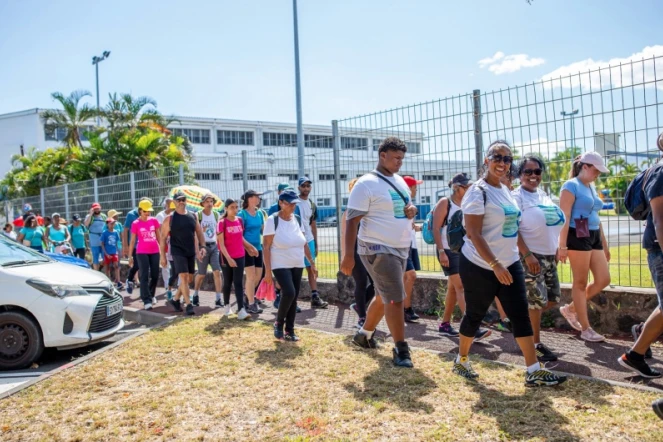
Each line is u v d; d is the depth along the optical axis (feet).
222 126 157.38
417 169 26.37
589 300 21.50
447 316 22.54
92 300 24.14
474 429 12.95
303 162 32.68
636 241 27.12
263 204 37.50
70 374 19.24
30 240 45.62
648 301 20.17
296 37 60.95
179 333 24.11
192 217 29.48
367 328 19.98
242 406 15.35
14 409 16.25
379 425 13.53
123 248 39.86
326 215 31.09
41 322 22.88
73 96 112.47
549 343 20.11
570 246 19.70
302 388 16.44
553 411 13.61
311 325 25.45
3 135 159.22
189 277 29.30
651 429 12.39
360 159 28.96
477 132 24.25
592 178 19.53
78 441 13.78
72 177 88.79
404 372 17.25
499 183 15.76
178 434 13.76
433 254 29.17
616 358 17.87
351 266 17.90
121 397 16.63
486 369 17.12
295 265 22.48
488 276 15.52
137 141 84.48
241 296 26.71
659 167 13.67
